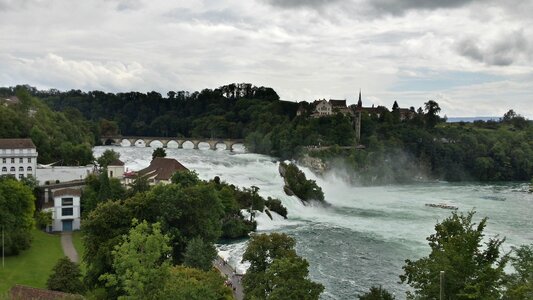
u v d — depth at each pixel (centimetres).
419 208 15900
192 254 7275
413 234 12019
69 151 17212
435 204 16625
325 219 13938
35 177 13462
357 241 11300
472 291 3712
